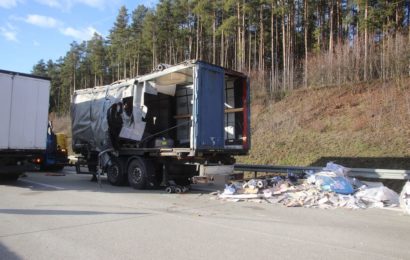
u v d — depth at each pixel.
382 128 18.47
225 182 11.82
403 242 6.36
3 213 8.44
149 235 6.62
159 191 12.26
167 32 48.47
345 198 9.89
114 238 6.42
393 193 10.02
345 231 7.04
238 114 13.01
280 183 11.63
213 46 45.62
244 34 39.69
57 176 17.23
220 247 5.95
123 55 54.84
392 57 24.69
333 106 23.06
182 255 5.55
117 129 13.81
